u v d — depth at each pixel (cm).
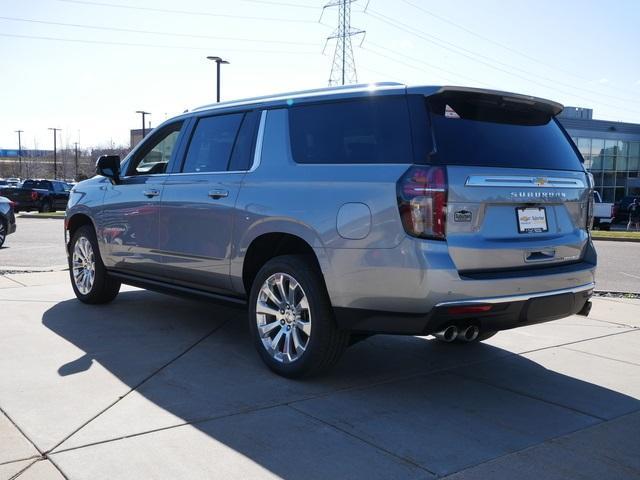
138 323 606
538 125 466
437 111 405
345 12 4088
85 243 685
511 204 416
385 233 389
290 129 473
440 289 379
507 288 399
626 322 679
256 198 470
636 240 1989
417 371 486
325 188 425
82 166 9481
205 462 318
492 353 542
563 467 326
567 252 454
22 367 462
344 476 309
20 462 312
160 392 417
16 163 11012
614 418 396
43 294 746
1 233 1333
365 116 427
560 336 608
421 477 310
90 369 461
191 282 550
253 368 476
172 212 549
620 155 5031
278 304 464
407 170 388
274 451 333
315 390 432
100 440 340
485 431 370
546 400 427
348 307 410
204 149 545
